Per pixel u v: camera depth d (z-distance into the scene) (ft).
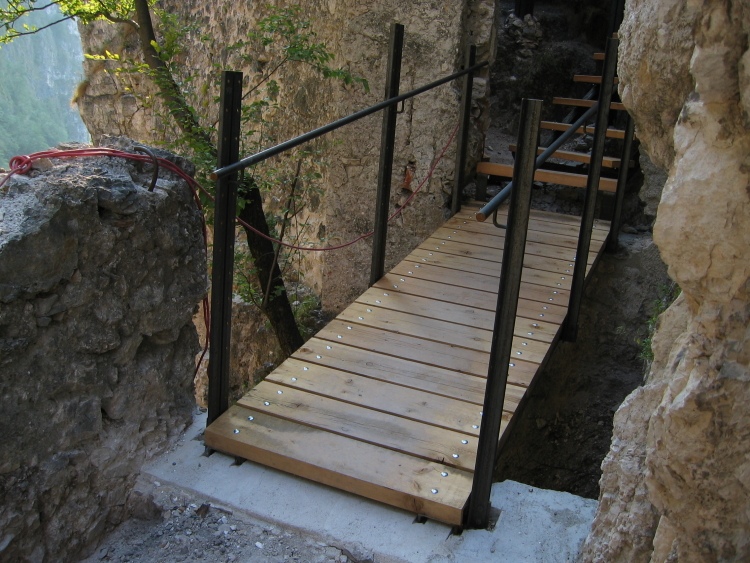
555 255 14.20
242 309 19.62
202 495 7.68
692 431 4.62
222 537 7.25
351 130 16.57
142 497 7.78
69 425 7.02
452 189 16.49
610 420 15.38
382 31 15.76
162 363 8.20
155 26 25.04
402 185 16.65
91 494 7.38
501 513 7.47
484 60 16.35
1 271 6.08
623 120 18.81
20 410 6.51
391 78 11.85
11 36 15.83
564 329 12.17
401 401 8.99
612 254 15.71
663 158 5.81
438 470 7.71
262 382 9.29
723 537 4.79
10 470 6.51
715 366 4.50
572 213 17.61
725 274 4.44
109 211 7.05
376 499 7.51
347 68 16.20
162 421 8.29
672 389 4.83
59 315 6.73
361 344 10.44
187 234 8.09
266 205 20.39
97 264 7.00
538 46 22.50
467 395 9.19
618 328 15.30
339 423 8.47
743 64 4.05
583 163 18.16
